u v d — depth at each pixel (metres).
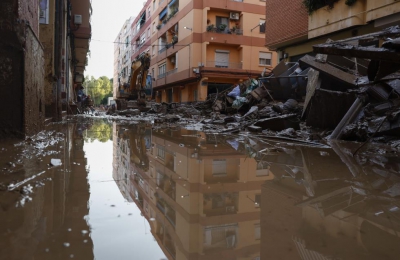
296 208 1.89
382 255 1.29
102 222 1.54
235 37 27.62
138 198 2.00
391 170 3.06
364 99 5.73
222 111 14.82
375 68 4.86
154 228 1.49
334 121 6.28
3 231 1.37
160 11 37.62
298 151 4.27
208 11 27.72
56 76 9.61
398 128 4.74
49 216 1.58
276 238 1.43
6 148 3.48
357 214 1.79
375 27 11.37
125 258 1.18
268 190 2.31
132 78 23.12
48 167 2.79
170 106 19.95
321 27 13.66
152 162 3.35
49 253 1.18
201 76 27.33
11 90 3.88
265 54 28.50
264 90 12.02
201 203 1.96
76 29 19.83
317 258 1.24
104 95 96.56
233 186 2.41
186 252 1.25
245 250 1.29
